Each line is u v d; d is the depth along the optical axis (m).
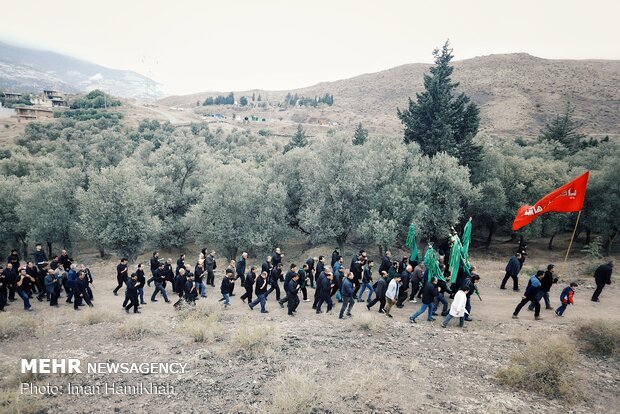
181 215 44.12
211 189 36.72
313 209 33.09
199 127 114.88
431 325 12.96
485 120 129.25
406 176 32.78
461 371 9.30
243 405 7.70
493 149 39.22
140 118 138.00
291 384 8.05
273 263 18.53
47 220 36.41
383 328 12.41
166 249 44.59
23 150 71.12
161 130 99.44
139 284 16.14
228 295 15.78
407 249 37.06
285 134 139.50
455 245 14.84
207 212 36.94
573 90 147.62
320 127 157.25
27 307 15.51
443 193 31.56
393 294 13.72
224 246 36.78
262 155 78.69
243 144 101.56
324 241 34.38
